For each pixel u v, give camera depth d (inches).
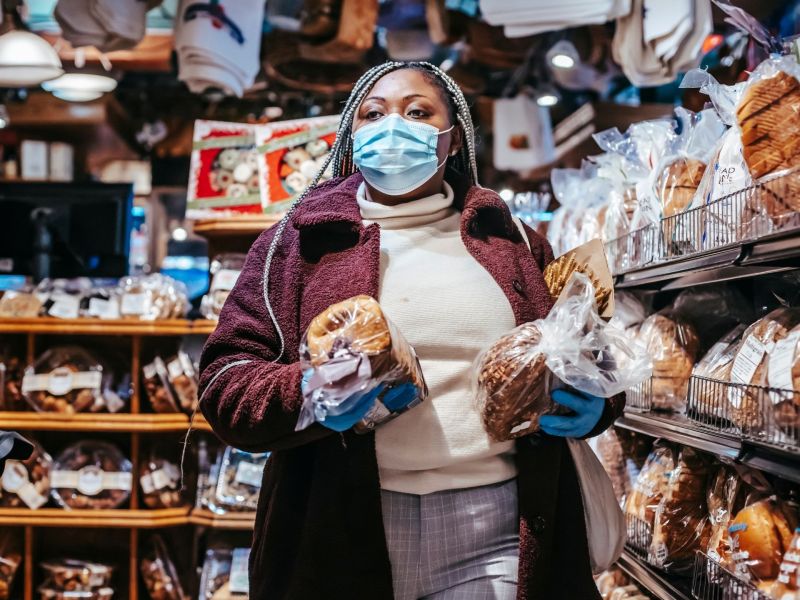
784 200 58.4
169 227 241.6
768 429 59.4
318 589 58.7
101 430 133.3
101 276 151.2
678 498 80.2
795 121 61.7
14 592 134.6
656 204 85.0
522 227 72.1
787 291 79.4
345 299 61.1
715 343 84.4
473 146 73.0
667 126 96.2
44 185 152.9
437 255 65.4
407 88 67.2
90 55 181.5
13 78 155.4
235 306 64.1
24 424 129.5
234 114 219.8
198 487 136.0
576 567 62.5
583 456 67.6
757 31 73.7
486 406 59.6
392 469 61.4
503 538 62.5
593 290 60.8
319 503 59.4
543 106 217.0
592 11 123.0
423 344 61.7
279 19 168.4
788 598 57.8
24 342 140.0
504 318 63.8
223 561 132.6
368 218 67.6
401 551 60.7
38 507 130.6
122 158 242.5
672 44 119.1
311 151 137.1
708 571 68.5
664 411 84.5
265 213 134.4
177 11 140.3
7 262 151.6
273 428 55.9
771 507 65.4
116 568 136.0
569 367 57.9
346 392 51.1
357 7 159.8
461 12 177.5
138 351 132.8
